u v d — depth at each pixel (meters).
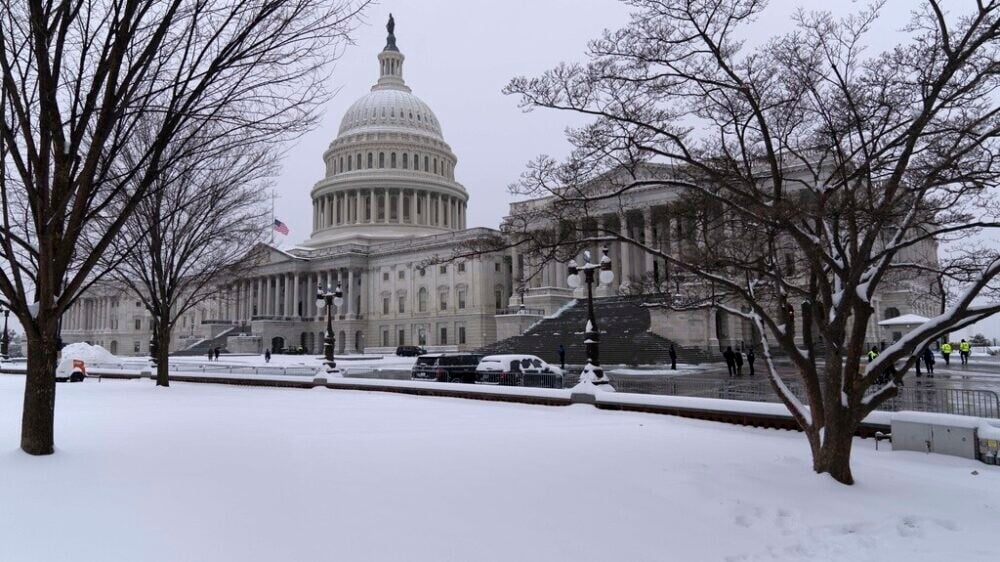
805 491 9.14
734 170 11.19
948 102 9.95
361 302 103.62
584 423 16.28
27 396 10.50
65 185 11.01
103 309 129.38
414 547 6.66
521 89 16.38
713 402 16.92
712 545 7.16
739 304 50.53
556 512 8.01
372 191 116.69
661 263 46.81
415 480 9.33
